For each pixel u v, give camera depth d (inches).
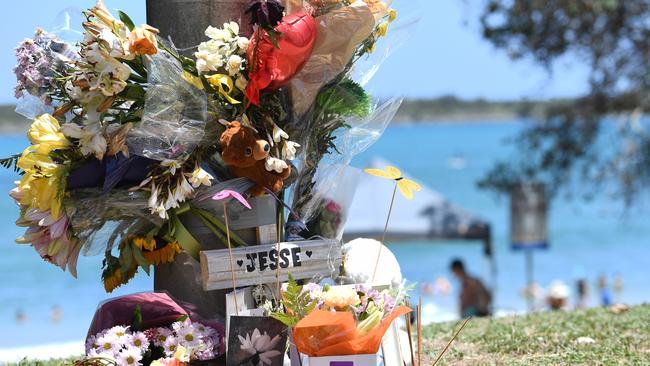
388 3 241.8
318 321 191.9
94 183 219.5
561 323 351.9
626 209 1064.8
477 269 2175.2
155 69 212.8
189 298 233.1
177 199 214.5
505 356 287.7
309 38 220.8
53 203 214.7
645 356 279.4
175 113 214.2
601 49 941.8
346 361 195.0
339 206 253.1
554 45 935.0
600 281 1521.9
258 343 205.6
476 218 1139.3
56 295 1681.8
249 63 216.2
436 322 387.2
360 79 242.8
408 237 1097.4
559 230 2910.9
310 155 238.1
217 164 227.0
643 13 936.3
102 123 214.1
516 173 1072.8
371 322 196.2
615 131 1020.5
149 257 226.7
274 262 224.8
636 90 984.9
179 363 209.0
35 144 214.7
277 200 231.6
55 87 225.0
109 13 212.4
